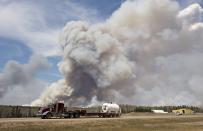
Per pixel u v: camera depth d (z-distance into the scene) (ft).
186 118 256.93
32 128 137.59
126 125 180.86
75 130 143.74
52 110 215.51
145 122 207.82
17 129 132.36
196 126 188.24
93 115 246.47
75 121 174.29
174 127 178.09
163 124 197.77
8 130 128.36
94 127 160.04
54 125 150.82
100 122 180.14
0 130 126.31
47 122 158.61
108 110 256.11
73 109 236.43
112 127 165.37
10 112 262.06
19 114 264.52
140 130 157.69
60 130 140.05
